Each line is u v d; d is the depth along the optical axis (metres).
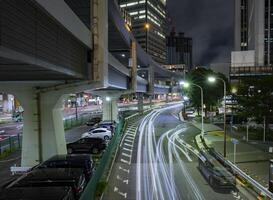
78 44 21.66
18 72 18.50
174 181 24.25
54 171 16.16
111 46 72.31
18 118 74.94
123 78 53.97
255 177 24.77
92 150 33.22
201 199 20.08
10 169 26.44
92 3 25.33
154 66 110.06
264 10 120.25
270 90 44.91
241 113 48.00
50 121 27.09
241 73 83.38
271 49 123.12
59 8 15.39
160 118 81.19
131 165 29.58
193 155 34.25
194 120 72.31
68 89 26.64
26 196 11.93
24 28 11.90
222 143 41.16
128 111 103.56
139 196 20.67
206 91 71.44
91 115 89.19
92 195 15.77
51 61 15.32
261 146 38.88
